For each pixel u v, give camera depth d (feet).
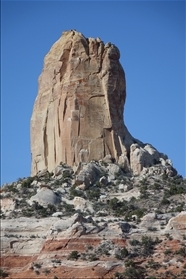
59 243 648.38
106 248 647.56
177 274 634.43
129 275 633.20
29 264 644.69
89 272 635.66
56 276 634.43
